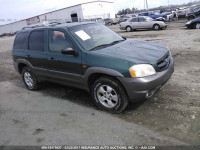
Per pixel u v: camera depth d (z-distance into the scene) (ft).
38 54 15.47
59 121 11.84
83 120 11.67
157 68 11.01
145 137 9.52
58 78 14.62
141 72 10.52
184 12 90.33
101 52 11.96
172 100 12.76
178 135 9.39
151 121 10.78
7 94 17.80
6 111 14.10
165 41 35.70
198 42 30.66
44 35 15.16
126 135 9.84
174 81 15.93
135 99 11.00
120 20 133.80
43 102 14.94
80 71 12.65
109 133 10.15
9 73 26.11
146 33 52.49
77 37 13.17
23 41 17.37
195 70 18.08
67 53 12.44
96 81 12.10
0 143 10.28
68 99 14.97
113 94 11.79
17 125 11.93
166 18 87.40
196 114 10.89
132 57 11.16
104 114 12.12
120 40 14.93
